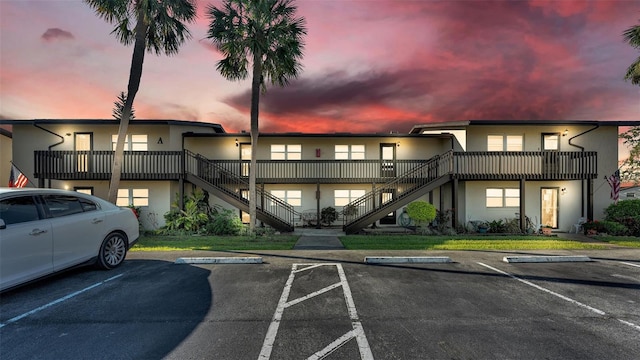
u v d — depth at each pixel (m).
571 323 3.46
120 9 9.73
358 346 2.88
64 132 13.84
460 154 12.52
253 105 11.25
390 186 14.33
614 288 4.76
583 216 13.09
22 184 11.80
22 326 3.28
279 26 11.14
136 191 13.89
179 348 2.82
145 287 4.65
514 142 13.96
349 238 10.07
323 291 4.53
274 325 3.35
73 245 4.73
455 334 3.14
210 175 13.86
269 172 14.69
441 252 7.45
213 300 4.12
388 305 3.97
